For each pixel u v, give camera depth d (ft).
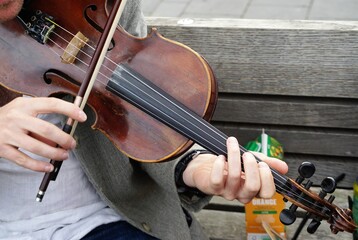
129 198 4.71
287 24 5.54
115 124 4.04
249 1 11.29
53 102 3.58
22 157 3.67
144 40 4.09
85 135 4.32
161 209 4.79
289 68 5.64
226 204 6.26
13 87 4.21
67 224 4.44
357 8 10.71
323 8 10.76
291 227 5.84
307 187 3.89
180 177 4.41
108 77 4.05
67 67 4.17
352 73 5.52
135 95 3.91
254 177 3.65
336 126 5.88
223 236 5.92
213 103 3.87
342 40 5.41
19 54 4.25
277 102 5.90
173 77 3.94
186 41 5.75
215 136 3.75
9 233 4.42
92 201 4.54
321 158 6.13
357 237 5.34
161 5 11.41
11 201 4.40
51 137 3.59
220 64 5.78
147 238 4.54
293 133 6.05
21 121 3.59
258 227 5.56
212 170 3.72
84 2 4.24
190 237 4.78
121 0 3.98
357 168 6.06
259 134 6.14
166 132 3.91
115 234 4.48
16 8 3.98
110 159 4.54
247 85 5.82
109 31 3.94
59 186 4.38
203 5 11.28
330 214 3.89
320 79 5.63
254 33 5.57
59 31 4.24
